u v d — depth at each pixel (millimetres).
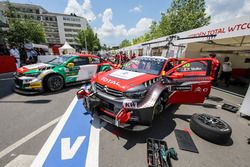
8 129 2641
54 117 3186
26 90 4695
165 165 1859
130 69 3777
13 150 2100
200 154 2221
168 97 3240
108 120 2488
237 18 5211
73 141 2373
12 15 16297
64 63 5367
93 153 2115
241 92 6562
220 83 8688
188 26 21172
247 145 2535
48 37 71250
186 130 2906
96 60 6641
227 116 3744
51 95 4723
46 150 2127
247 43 8344
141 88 2525
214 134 2457
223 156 2207
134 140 2479
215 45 9305
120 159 2018
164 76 3150
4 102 3986
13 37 14766
